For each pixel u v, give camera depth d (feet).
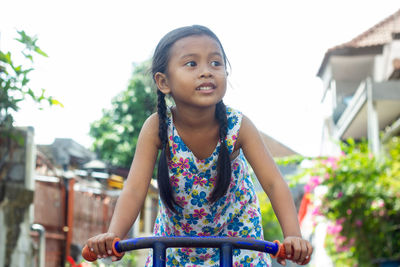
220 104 9.27
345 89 58.29
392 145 37.06
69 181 31.96
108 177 47.65
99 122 76.69
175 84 8.54
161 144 9.36
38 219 28.02
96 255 7.63
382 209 29.94
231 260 7.38
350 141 32.63
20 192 21.98
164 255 7.38
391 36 49.47
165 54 8.66
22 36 17.63
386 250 30.17
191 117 9.14
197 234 10.16
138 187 8.93
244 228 9.91
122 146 74.54
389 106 41.68
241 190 9.82
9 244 21.45
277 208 8.77
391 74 47.78
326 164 30.91
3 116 18.47
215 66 8.46
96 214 38.37
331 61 57.67
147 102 76.59
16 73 17.62
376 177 30.19
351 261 32.63
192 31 8.57
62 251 30.94
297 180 32.91
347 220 30.94
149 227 57.06
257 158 9.27
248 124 9.48
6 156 22.44
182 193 9.71
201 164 9.49
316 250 49.42
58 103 18.28
